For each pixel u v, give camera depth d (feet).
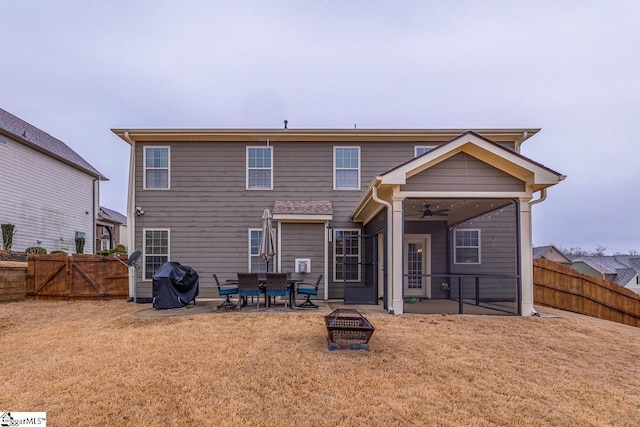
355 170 34.96
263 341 16.97
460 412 10.28
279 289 25.44
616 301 31.32
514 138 34.30
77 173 57.67
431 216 33.63
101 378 12.51
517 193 23.99
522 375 13.14
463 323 20.97
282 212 32.14
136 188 33.91
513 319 22.34
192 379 12.39
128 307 28.68
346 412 10.19
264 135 34.32
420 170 24.00
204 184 34.40
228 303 27.25
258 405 10.58
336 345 15.64
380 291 33.47
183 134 33.86
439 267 35.04
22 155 46.24
